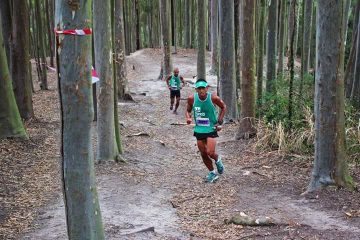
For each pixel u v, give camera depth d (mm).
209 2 34375
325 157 6367
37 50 17391
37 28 17078
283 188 6945
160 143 10453
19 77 11258
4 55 9203
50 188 6691
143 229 5164
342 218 5402
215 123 7199
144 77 23734
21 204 6016
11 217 5543
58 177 7215
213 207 6113
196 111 7160
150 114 14469
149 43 40406
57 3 2740
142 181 7379
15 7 10961
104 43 8016
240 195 6637
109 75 8117
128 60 30078
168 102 16625
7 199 6152
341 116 6297
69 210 3014
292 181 7320
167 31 21500
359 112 9961
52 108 13758
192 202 6355
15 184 6781
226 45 12648
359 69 10469
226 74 12805
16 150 8625
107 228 5234
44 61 17422
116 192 6727
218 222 5508
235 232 5145
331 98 6184
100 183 7117
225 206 6141
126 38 34531
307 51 14641
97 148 8391
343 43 6137
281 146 8992
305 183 7164
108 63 8031
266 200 6344
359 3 11297
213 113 7152
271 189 6914
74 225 3023
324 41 6078
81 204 2996
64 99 2838
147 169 8195
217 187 7105
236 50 14781
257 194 6668
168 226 5398
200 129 7219
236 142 10273
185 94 18203
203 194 6723
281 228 5195
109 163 8250
